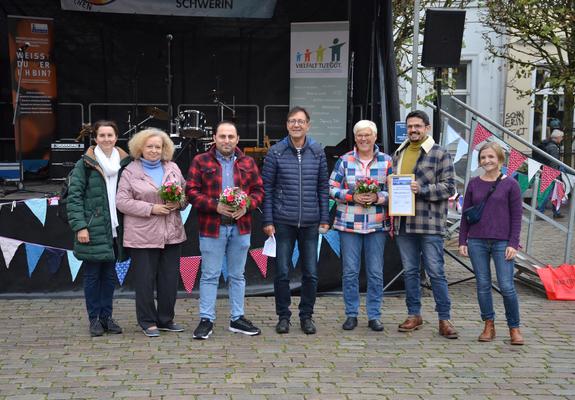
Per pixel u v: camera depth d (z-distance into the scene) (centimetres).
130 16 1191
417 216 541
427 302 646
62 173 1090
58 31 1182
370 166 552
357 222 548
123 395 413
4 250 632
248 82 1220
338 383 439
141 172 522
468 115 1594
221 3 1110
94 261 516
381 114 807
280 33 1199
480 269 532
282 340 529
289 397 414
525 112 1591
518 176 753
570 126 1412
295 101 1130
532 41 1289
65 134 1206
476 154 724
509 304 525
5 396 409
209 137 1066
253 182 535
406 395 421
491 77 1591
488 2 1315
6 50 1195
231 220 524
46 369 457
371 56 917
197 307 625
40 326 557
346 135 1098
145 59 1209
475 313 615
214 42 1209
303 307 552
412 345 522
